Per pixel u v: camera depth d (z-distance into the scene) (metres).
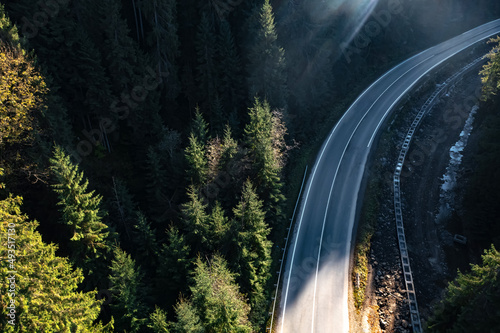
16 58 26.19
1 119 24.02
